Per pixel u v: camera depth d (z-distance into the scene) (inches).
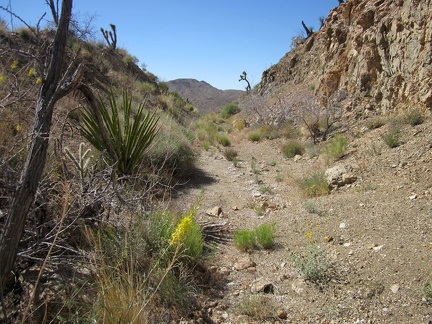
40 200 124.8
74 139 258.4
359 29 499.2
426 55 347.6
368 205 207.8
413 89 360.2
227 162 416.5
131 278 107.3
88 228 137.4
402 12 399.5
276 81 1101.7
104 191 131.4
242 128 713.0
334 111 471.2
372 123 384.2
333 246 167.6
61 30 95.3
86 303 101.6
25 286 104.0
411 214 182.1
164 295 123.1
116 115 215.8
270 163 401.7
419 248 149.3
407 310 116.9
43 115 92.0
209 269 154.1
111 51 724.7
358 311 120.6
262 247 179.5
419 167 241.1
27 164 88.2
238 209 250.7
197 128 677.9
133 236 141.0
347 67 521.3
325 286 136.7
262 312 123.0
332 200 229.5
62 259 119.0
